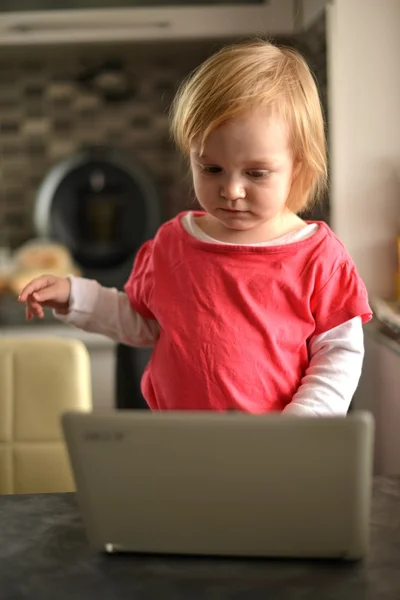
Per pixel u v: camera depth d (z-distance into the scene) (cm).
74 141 307
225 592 65
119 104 305
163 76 302
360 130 214
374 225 217
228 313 98
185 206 304
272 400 97
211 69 94
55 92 304
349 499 67
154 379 102
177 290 102
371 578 67
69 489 133
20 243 312
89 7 247
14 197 311
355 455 66
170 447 67
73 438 68
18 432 133
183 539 70
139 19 246
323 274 98
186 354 98
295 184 99
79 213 280
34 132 307
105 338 245
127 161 279
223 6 244
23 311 248
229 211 94
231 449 66
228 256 100
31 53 287
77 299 108
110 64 300
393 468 192
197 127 91
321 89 222
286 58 97
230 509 69
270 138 90
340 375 95
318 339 99
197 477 68
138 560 71
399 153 214
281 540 69
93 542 72
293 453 66
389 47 211
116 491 69
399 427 185
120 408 220
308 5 231
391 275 219
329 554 69
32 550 74
